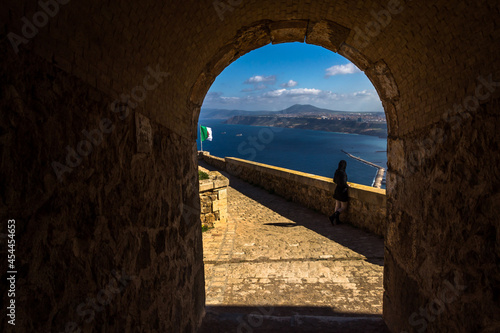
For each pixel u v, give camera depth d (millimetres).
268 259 6234
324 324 3857
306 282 5285
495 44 1781
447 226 2395
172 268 2852
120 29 1740
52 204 1229
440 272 2492
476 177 2012
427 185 2758
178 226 3096
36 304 1124
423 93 2768
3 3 980
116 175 1802
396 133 3566
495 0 1684
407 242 3209
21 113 1061
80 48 1427
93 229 1547
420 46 2525
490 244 1870
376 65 3379
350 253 6414
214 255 6480
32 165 1113
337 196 8164
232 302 4715
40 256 1152
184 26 2451
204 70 3406
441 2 2049
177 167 3100
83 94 1457
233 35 3328
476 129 2000
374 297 4773
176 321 2928
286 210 10164
